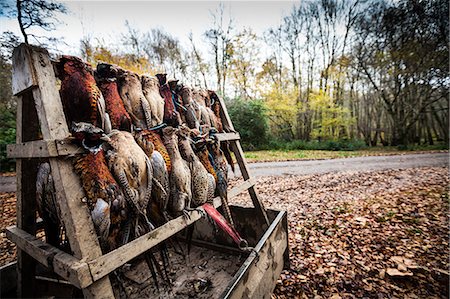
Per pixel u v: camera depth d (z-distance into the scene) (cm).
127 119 178
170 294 224
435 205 509
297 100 2214
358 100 2500
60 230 189
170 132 203
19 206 182
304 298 256
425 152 1662
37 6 898
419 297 253
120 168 152
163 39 2084
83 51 1450
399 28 1777
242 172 305
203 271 260
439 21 1584
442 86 1764
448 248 343
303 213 499
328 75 2209
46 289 203
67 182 136
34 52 144
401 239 373
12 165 1037
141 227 166
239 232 307
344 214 480
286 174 912
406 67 1828
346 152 1733
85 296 124
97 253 132
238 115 1770
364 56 1984
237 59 2188
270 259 222
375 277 287
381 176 823
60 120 143
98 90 160
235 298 151
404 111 2092
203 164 236
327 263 316
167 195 184
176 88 246
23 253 179
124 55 1644
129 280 245
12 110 1061
